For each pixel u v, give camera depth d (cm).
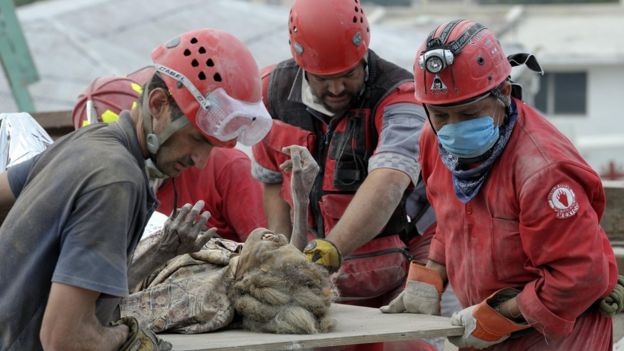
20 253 612
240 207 1018
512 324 734
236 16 3419
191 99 631
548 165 713
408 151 913
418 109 933
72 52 3102
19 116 962
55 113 1316
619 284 770
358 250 977
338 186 957
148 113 637
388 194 892
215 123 634
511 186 732
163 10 3447
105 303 619
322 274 727
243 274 729
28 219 611
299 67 983
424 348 953
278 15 3481
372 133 944
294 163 817
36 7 3553
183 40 645
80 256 595
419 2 9219
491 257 755
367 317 786
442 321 760
